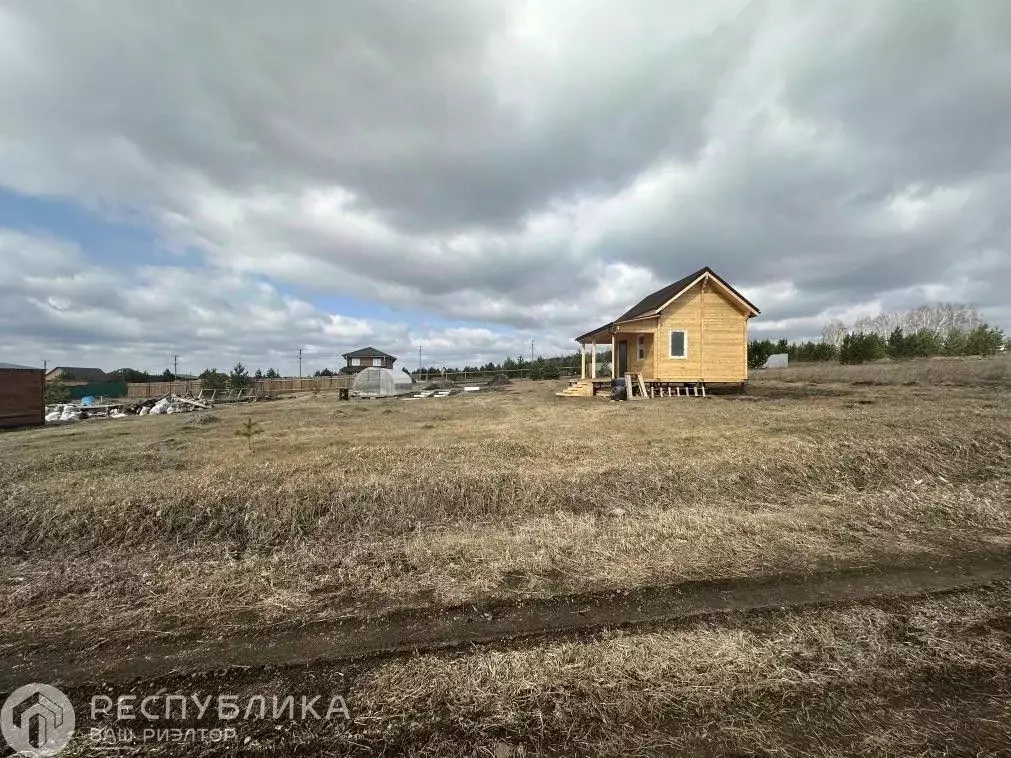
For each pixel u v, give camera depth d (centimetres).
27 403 1557
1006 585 320
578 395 1941
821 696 216
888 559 363
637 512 492
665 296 1944
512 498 530
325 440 893
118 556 416
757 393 1747
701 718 203
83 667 251
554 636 265
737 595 310
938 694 217
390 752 189
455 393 2648
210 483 557
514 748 189
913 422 808
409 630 277
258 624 289
